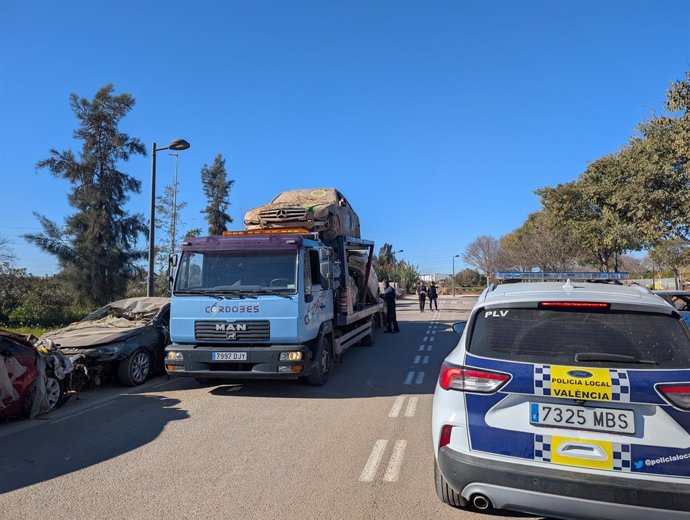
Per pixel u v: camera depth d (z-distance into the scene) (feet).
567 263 109.60
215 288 25.02
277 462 15.89
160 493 13.67
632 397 9.85
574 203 80.18
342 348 32.12
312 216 32.32
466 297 172.35
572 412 10.16
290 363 23.68
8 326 61.05
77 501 13.25
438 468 11.76
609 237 68.18
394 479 14.46
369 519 12.04
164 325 31.14
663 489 9.34
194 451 17.06
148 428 19.90
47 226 71.56
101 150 76.02
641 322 11.02
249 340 24.21
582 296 11.76
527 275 25.54
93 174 75.97
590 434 9.95
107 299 75.97
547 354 10.82
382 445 17.44
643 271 199.93
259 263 25.17
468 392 10.96
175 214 77.61
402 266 202.90
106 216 75.15
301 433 18.92
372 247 42.32
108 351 26.63
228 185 134.00
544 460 10.11
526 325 11.48
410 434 18.70
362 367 33.22
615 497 9.53
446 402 11.25
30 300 68.44
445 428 11.07
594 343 10.80
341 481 14.34
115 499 13.34
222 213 132.87
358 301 39.29
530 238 118.01
